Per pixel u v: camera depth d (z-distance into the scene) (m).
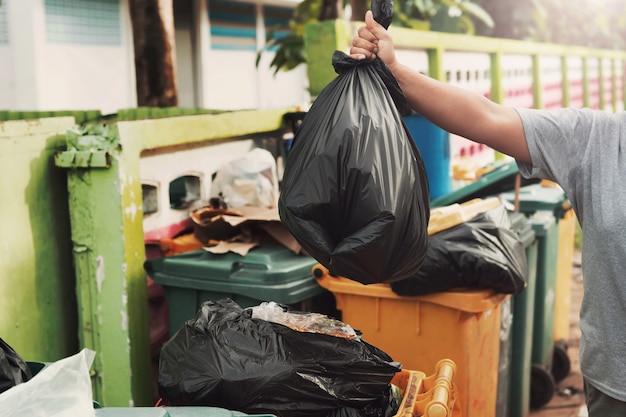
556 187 4.95
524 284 3.19
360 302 3.18
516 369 4.14
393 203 2.10
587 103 10.58
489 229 3.14
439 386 2.53
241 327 2.41
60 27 6.09
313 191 2.12
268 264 3.05
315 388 2.30
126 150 3.09
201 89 8.00
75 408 1.71
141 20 4.42
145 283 3.22
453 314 3.05
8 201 2.96
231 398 2.30
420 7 7.15
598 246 2.18
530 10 9.04
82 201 3.13
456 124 2.32
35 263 3.10
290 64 6.61
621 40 12.98
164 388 2.40
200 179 3.71
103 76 6.56
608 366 2.20
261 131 4.10
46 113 4.54
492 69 6.72
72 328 3.32
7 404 1.61
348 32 4.26
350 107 2.19
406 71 2.34
